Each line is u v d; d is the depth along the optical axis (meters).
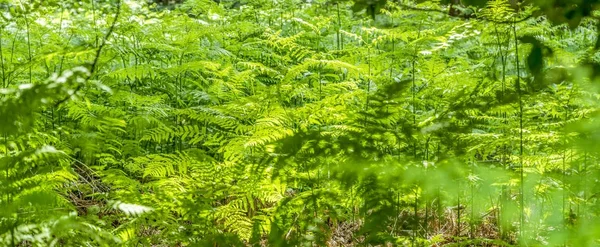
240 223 3.36
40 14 4.76
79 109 3.99
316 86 4.41
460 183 3.20
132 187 3.35
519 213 3.37
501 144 3.27
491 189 3.39
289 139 2.91
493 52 4.64
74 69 2.42
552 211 3.33
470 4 2.21
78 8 5.38
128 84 5.18
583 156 3.28
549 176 3.25
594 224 2.44
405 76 4.57
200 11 6.98
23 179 2.73
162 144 4.72
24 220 2.59
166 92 5.07
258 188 3.34
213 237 3.04
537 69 1.97
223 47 5.62
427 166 2.93
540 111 3.56
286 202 3.11
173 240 3.20
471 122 3.23
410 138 2.97
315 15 6.19
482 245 3.66
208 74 5.34
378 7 2.37
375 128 2.94
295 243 3.01
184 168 3.40
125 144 4.27
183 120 4.57
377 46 5.43
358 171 2.83
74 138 3.80
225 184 3.28
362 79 4.83
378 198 2.89
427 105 4.41
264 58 5.70
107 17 4.96
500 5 3.01
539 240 3.20
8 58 4.46
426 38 3.72
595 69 2.03
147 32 5.32
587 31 4.82
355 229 3.94
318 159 3.03
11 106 2.31
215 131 4.58
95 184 4.32
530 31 3.68
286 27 6.34
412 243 3.12
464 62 4.39
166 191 3.30
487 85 3.69
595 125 2.68
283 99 3.82
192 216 3.21
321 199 3.17
